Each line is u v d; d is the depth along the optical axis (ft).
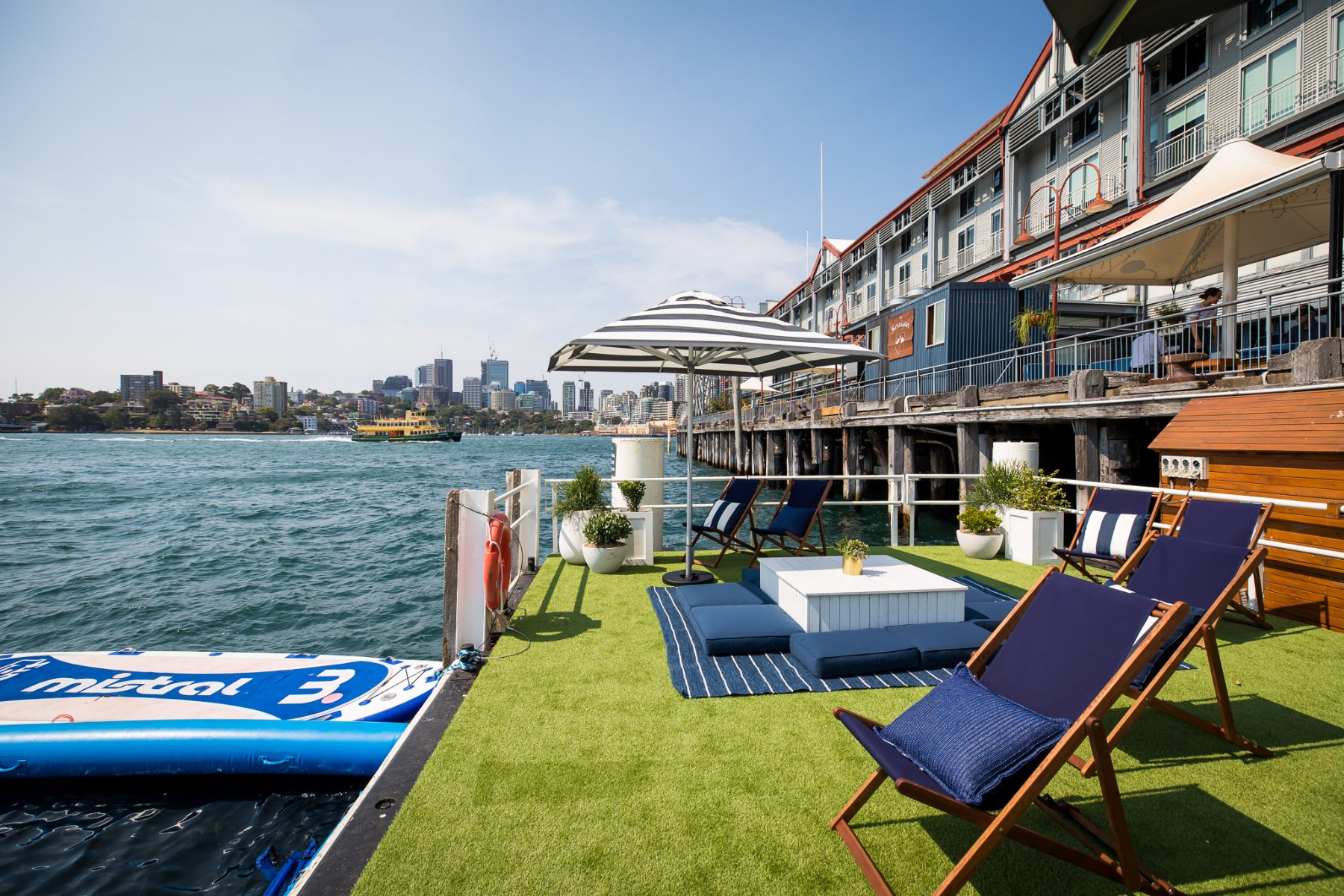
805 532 19.22
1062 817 7.07
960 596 12.79
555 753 8.52
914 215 96.48
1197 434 16.61
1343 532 13.24
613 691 10.59
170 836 8.71
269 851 8.45
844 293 118.42
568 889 5.96
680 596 14.76
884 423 50.57
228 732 9.61
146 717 10.41
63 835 8.72
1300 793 7.56
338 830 6.87
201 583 34.86
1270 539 14.78
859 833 6.81
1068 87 66.74
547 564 20.68
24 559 42.09
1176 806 7.32
